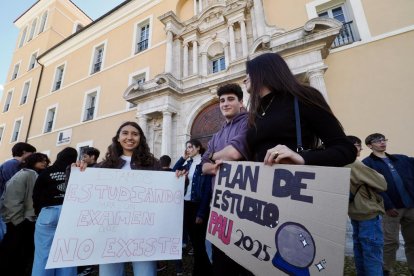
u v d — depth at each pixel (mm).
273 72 1225
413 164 3195
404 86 5715
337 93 6438
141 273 1779
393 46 6156
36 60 17594
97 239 1704
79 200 1768
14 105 17906
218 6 9617
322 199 816
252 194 1105
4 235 3430
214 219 1314
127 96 9188
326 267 746
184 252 4520
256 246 1013
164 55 10883
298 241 854
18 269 3342
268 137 1144
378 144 3336
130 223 1809
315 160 908
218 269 1439
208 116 8297
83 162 1922
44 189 2754
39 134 14695
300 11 7949
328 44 5973
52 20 18484
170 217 1916
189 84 8992
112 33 14086
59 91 15141
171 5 11891
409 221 2986
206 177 3018
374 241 2316
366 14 6844
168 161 5023
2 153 16484
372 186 2377
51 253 1565
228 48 8938
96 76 13406
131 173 1960
